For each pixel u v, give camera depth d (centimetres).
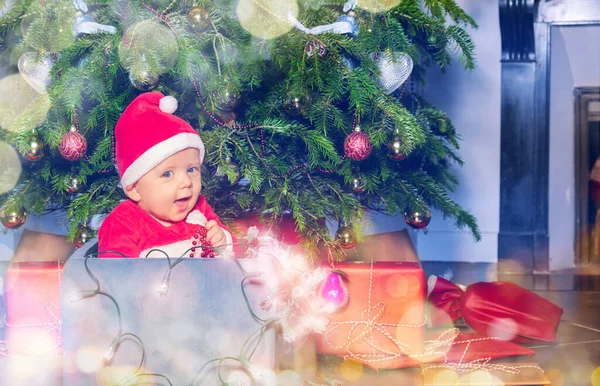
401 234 272
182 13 206
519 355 228
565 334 260
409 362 208
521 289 270
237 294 143
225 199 233
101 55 197
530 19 416
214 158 207
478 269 411
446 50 240
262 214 217
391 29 208
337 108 218
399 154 212
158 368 143
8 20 212
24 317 200
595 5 425
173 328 143
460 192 430
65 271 141
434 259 433
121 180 181
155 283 142
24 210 223
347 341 211
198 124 227
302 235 213
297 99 196
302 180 229
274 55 201
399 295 209
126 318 142
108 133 214
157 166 175
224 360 144
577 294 345
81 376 143
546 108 426
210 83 197
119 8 203
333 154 207
